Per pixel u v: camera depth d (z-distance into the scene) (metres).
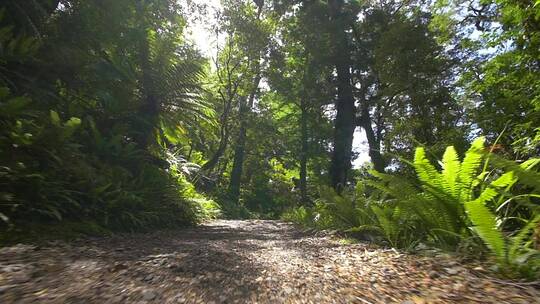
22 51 7.96
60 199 6.89
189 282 3.67
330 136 31.78
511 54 11.90
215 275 3.99
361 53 21.67
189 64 11.76
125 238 6.76
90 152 8.99
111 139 9.22
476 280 3.58
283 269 4.37
